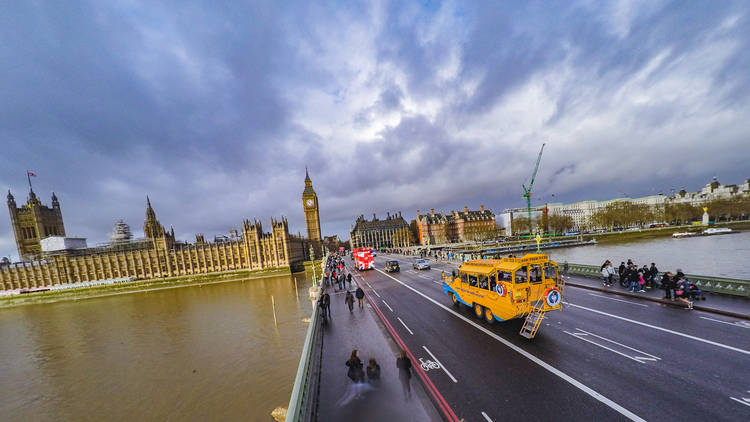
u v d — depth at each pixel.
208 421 24.31
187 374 33.09
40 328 62.44
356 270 54.88
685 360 11.02
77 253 127.69
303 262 132.75
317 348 14.64
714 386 9.30
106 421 26.08
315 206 189.12
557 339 13.95
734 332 13.09
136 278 117.69
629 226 147.38
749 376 9.66
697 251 59.25
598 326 15.23
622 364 11.16
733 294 17.70
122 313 70.69
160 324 55.66
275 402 25.77
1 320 77.38
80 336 53.16
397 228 164.12
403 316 20.05
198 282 111.88
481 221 154.88
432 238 153.50
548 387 10.09
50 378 36.03
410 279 36.56
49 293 107.75
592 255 63.50
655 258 53.12
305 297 66.81
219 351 38.88
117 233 148.25
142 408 27.36
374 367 11.23
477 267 18.17
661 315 16.17
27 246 156.00
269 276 112.19
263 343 40.16
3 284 116.25
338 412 9.28
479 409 9.13
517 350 13.13
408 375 10.12
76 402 29.84
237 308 62.41
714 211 133.25
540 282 14.53
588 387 9.87
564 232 148.00
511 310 14.35
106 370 36.69
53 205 169.62
